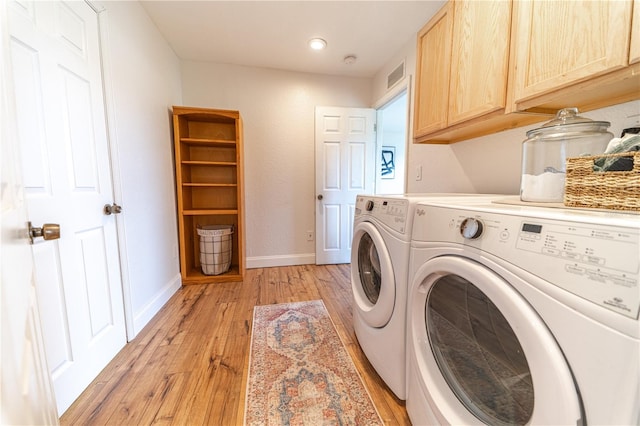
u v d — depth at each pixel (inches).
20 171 22.6
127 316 60.6
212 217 112.6
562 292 18.2
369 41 90.9
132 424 39.4
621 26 27.5
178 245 97.0
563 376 17.7
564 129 35.1
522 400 23.5
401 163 202.2
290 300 83.9
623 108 37.6
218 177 111.0
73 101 45.6
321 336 62.8
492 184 61.2
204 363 53.1
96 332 50.0
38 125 38.1
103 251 53.1
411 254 37.5
